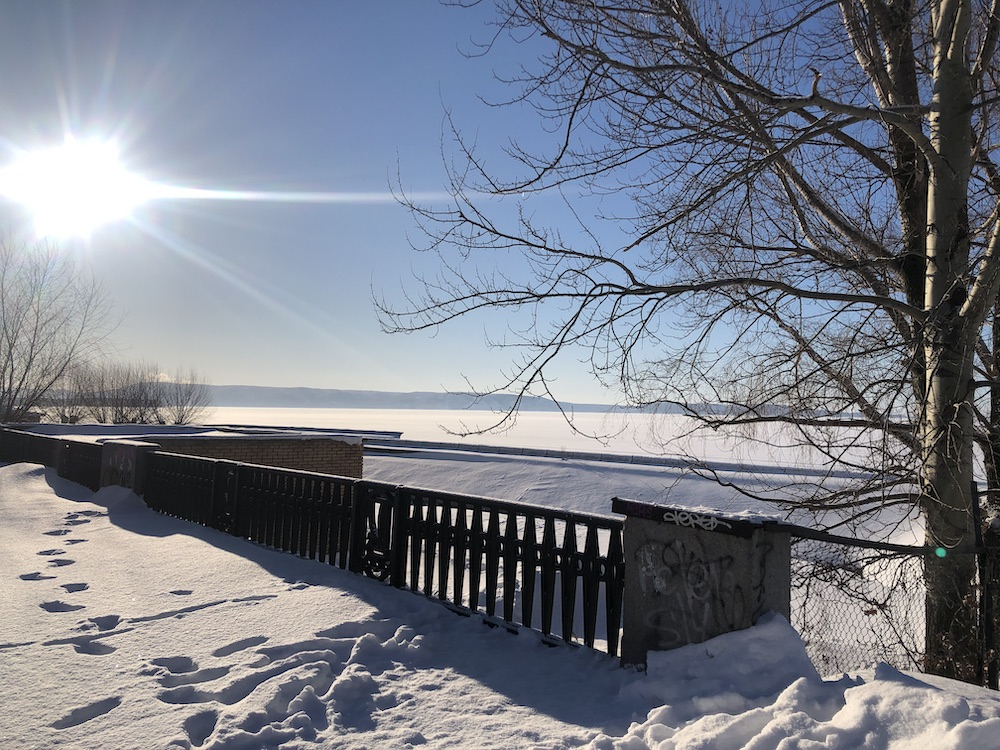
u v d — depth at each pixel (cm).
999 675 453
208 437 1463
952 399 501
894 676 318
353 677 398
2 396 2841
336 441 1655
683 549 401
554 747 321
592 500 2892
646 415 592
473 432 557
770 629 358
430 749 321
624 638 423
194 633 475
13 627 487
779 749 275
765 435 569
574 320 542
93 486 1250
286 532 754
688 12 545
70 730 329
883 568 534
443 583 553
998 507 570
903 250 605
